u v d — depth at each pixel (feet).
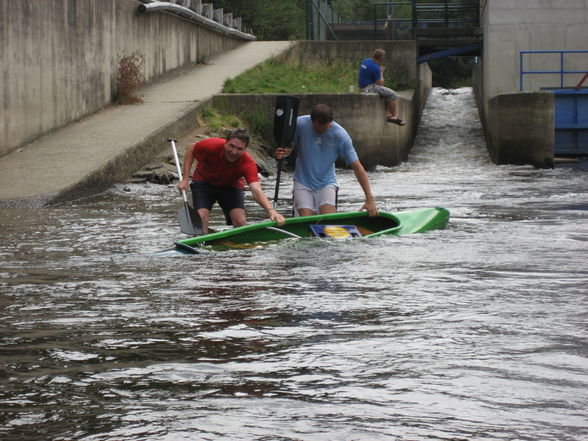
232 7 143.43
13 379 11.79
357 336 14.32
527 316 15.90
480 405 10.52
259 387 11.35
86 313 16.49
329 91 92.12
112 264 23.44
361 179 30.73
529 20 95.40
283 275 21.11
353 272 21.53
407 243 27.55
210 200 30.12
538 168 79.30
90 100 73.31
